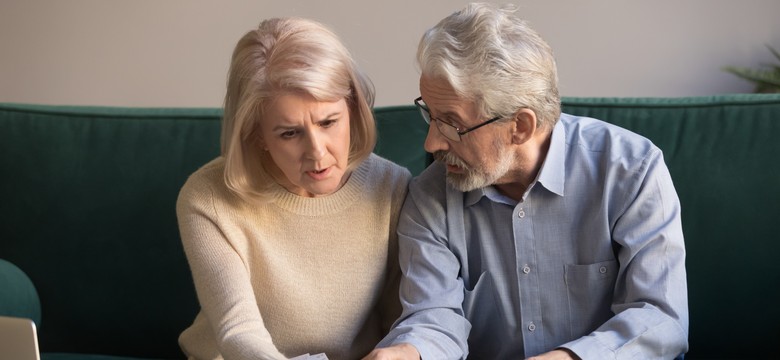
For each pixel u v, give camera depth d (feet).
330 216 5.59
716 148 6.34
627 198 5.32
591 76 10.05
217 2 10.49
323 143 5.01
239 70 5.03
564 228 5.46
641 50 9.92
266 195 5.39
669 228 5.25
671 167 6.35
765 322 6.22
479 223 5.60
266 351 4.83
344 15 10.30
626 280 5.29
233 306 5.10
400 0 10.16
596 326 5.48
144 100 10.81
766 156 6.26
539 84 5.07
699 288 6.28
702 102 6.52
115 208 6.88
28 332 3.93
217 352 5.69
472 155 5.15
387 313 6.04
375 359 4.87
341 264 5.61
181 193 5.55
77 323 6.96
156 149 6.95
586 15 9.92
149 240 6.83
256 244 5.49
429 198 5.68
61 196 6.94
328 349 5.64
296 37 4.95
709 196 6.26
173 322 6.83
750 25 9.73
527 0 9.96
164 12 10.61
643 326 4.97
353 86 5.18
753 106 6.42
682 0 9.77
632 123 6.50
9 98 11.01
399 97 10.39
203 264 5.32
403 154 6.70
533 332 5.52
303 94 4.89
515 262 5.53
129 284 6.86
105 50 10.78
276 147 5.07
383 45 10.29
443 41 4.97
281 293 5.52
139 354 6.97
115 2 10.66
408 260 5.61
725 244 6.23
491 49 4.93
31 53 10.87
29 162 7.02
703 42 9.82
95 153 7.00
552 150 5.39
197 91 10.75
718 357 6.38
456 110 5.00
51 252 6.94
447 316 5.35
